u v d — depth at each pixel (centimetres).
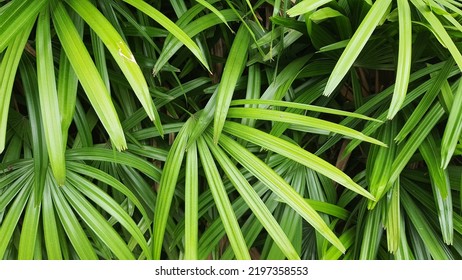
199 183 133
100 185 124
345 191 124
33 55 120
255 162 107
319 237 120
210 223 126
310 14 108
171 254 126
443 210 111
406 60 98
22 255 105
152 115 92
